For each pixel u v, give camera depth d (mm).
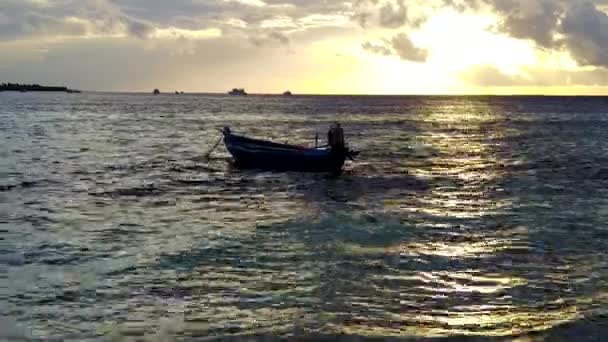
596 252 15531
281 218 19500
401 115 117688
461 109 157125
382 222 18875
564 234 17547
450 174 32188
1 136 51531
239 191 25812
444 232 17656
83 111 109562
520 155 42281
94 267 13750
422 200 23797
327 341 9914
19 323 10469
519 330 10391
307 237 16703
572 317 10961
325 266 13938
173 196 24203
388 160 38938
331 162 30719
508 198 24312
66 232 17328
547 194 25281
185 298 11812
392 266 14023
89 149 42406
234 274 13328
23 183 26438
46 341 9781
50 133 56531
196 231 17531
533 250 15688
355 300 11812
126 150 42469
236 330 10289
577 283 12977
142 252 15070
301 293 12148
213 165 34719
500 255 15141
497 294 12250
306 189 26656
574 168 34531
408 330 10359
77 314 10922
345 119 98500
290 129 70625
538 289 12562
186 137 55781
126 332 10164
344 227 18016
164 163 35250
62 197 23297
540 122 90625
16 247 15484
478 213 20766
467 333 10242
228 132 33812
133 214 20219
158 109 128500
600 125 81562
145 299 11719
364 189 26859
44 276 13023
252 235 16922
